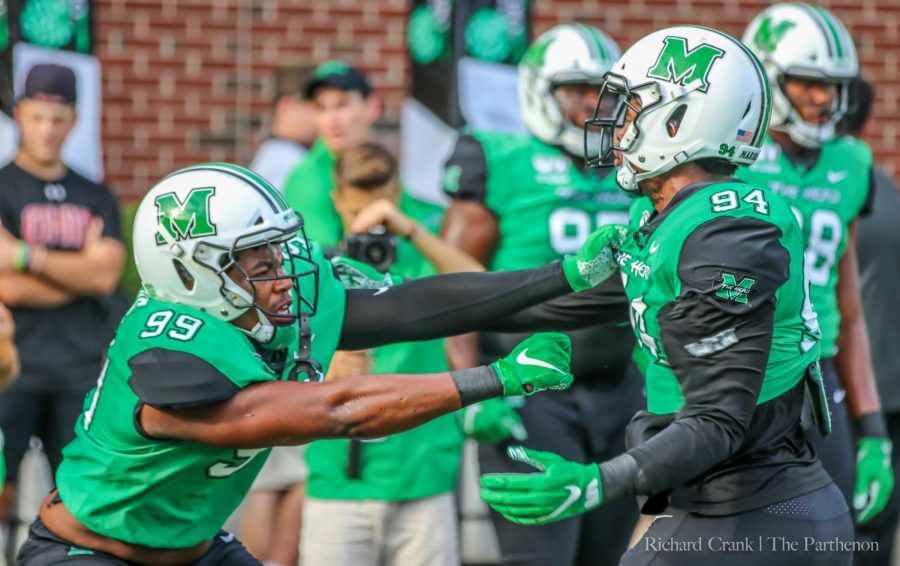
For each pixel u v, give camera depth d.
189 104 31.58
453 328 13.27
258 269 12.25
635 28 31.98
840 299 17.97
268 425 11.67
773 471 12.15
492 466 17.67
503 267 18.20
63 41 24.94
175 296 12.31
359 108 21.03
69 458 12.85
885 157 32.44
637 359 18.44
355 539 17.45
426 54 25.19
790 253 11.92
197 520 12.82
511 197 18.08
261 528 20.20
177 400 11.60
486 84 25.09
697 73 12.22
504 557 17.34
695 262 11.59
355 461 17.36
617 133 12.73
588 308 13.45
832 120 17.06
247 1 31.61
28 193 20.94
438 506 17.62
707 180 12.45
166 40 31.50
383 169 18.06
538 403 17.59
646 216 12.75
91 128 25.14
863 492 17.50
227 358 11.84
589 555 18.14
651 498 12.44
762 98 12.44
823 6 32.16
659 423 12.36
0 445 18.02
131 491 12.38
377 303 13.20
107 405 12.35
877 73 32.28
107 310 21.34
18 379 20.22
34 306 20.41
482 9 25.08
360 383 11.73
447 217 18.31
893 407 20.91
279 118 24.78
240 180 12.23
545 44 18.02
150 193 12.36
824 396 12.42
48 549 12.78
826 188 17.30
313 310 12.69
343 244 18.38
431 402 11.65
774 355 12.06
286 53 31.78
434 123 25.27
